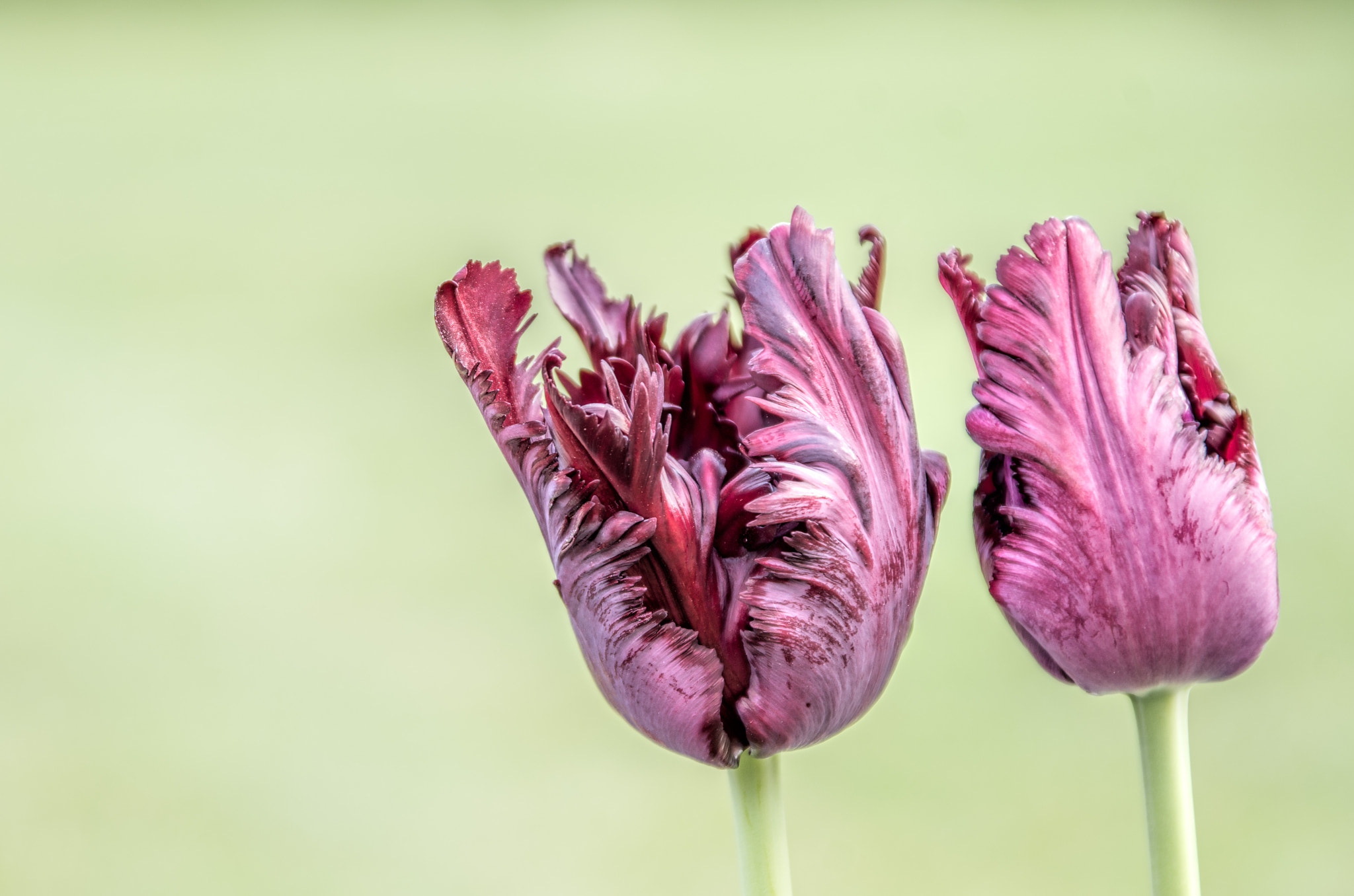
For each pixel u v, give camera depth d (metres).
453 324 0.58
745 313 0.57
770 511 0.57
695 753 0.58
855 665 0.58
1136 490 0.58
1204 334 0.59
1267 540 0.58
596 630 0.58
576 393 0.61
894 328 0.58
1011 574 0.58
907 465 0.58
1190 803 0.59
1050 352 0.58
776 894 0.59
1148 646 0.58
